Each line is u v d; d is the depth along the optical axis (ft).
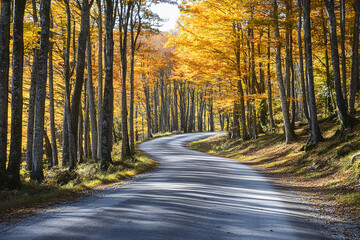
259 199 28.55
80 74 55.36
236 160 74.74
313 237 17.53
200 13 72.84
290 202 27.94
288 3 68.13
